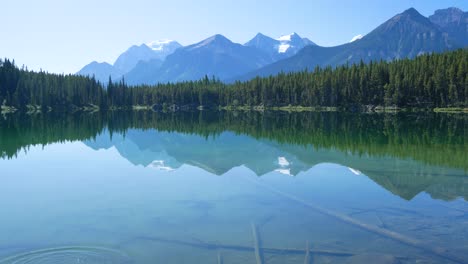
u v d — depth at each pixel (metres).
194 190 17.47
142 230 12.09
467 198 16.00
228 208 14.48
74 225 12.58
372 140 36.94
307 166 23.75
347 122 64.56
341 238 11.37
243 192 17.02
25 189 17.70
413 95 104.94
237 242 11.09
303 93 131.38
